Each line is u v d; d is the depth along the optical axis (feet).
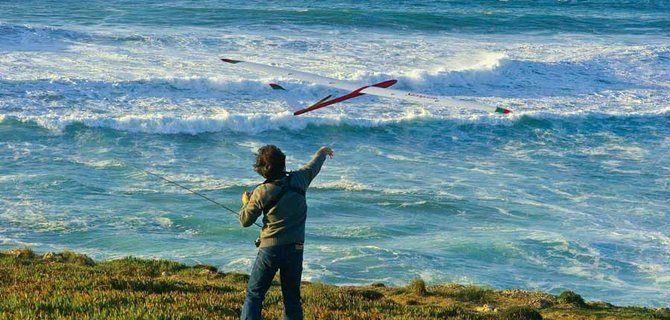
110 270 88.38
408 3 417.49
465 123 208.33
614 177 169.78
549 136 204.03
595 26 366.84
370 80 244.63
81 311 48.65
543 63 274.16
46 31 270.67
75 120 181.68
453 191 153.79
